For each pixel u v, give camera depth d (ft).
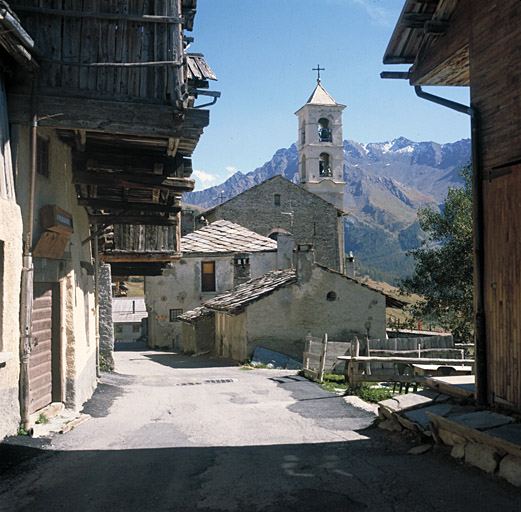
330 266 142.10
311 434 25.55
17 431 22.25
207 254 108.78
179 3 26.43
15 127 23.47
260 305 69.56
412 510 14.58
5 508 14.67
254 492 16.44
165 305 109.29
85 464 19.43
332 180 167.02
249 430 26.76
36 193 25.08
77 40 25.55
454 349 49.14
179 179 32.27
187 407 34.17
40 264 25.70
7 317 21.42
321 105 173.47
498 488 15.75
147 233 53.16
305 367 53.72
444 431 20.72
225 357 80.53
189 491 16.52
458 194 92.89
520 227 20.39
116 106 25.55
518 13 20.77
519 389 20.27
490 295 22.34
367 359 38.09
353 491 16.37
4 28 20.16
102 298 61.11
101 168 31.53
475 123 23.43
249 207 138.92
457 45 25.14
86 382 35.65
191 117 26.40
